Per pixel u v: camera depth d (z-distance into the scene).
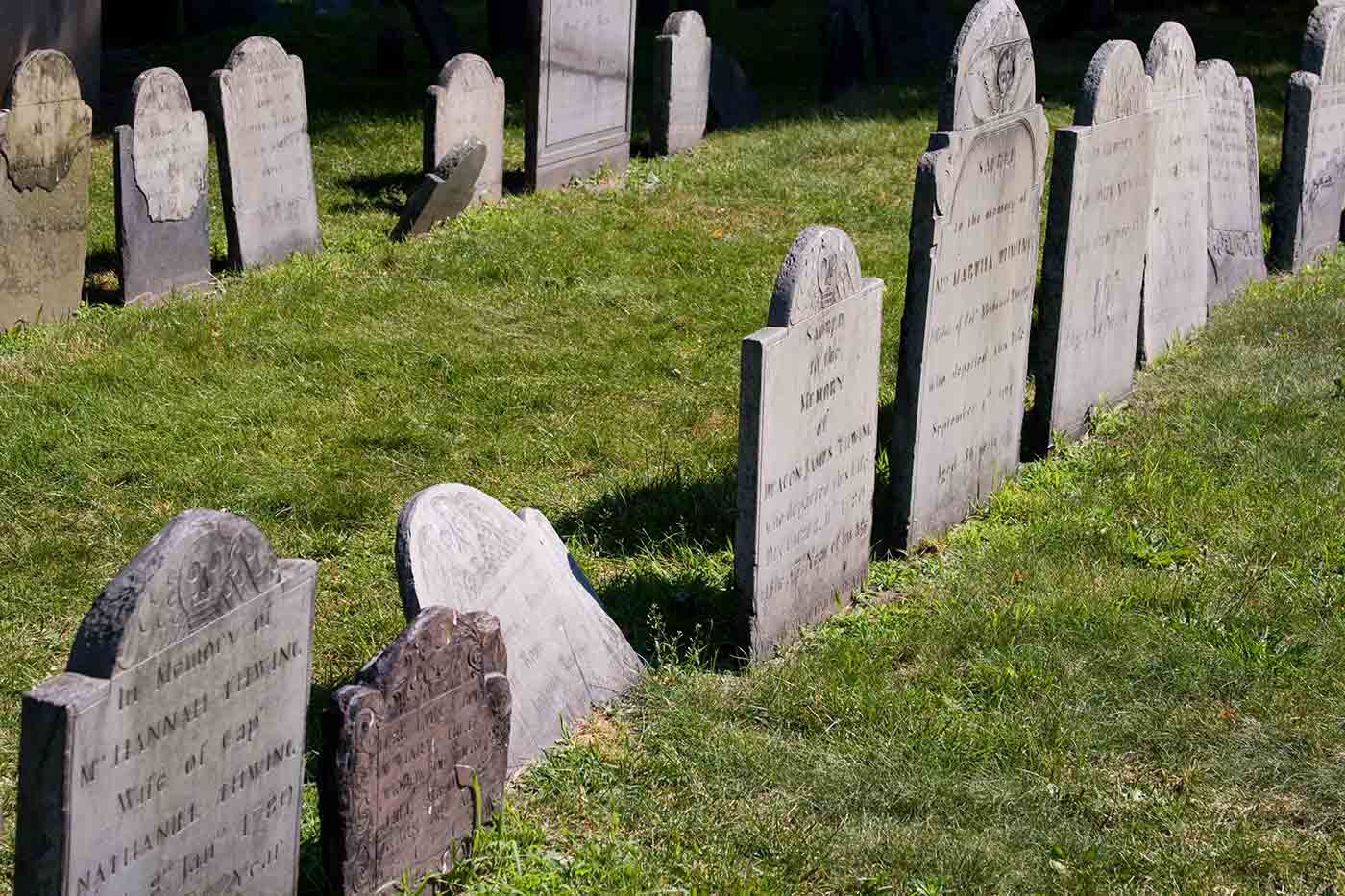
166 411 8.70
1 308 9.62
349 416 8.81
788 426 6.11
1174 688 6.12
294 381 9.26
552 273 11.40
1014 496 8.00
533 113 13.30
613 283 11.25
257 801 4.46
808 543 6.51
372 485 8.05
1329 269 11.99
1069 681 6.14
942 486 7.55
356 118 16.52
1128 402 9.34
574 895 4.85
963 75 6.85
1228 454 8.44
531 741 5.59
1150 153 8.84
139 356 9.44
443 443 8.52
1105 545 7.39
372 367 9.51
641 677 6.19
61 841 3.75
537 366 9.70
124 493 7.81
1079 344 8.59
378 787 4.46
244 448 8.38
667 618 6.65
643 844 5.19
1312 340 10.21
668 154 15.09
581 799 5.41
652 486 7.96
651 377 9.59
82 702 3.70
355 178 14.20
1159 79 9.25
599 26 13.83
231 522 4.14
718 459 8.38
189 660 4.05
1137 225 8.93
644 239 12.28
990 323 7.66
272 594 4.34
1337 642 6.41
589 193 13.63
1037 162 7.79
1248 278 11.41
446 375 9.45
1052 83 18.44
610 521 7.64
